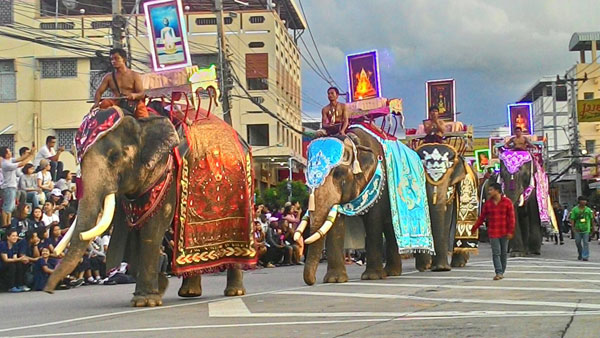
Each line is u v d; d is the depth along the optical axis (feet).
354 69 53.36
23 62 135.44
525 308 31.30
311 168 47.42
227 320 30.04
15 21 135.03
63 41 133.90
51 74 135.95
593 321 26.94
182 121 37.73
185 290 40.63
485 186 82.28
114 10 74.02
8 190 57.52
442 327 26.12
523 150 80.02
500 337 23.68
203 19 150.61
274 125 153.89
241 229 40.16
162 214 35.81
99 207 32.53
